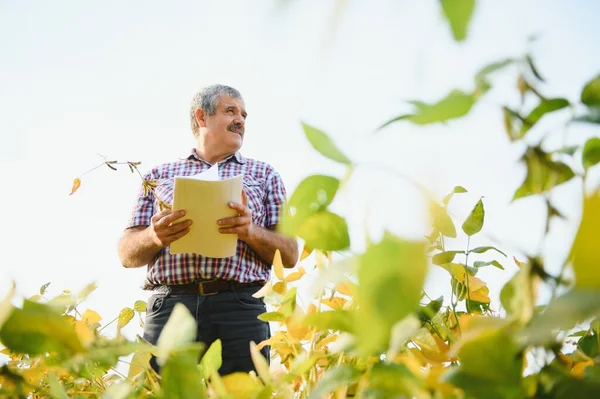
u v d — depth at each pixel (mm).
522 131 220
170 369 242
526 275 198
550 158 223
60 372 405
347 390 323
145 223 2416
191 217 1893
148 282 2309
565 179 224
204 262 2186
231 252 1952
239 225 1915
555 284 178
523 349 207
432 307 413
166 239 1904
